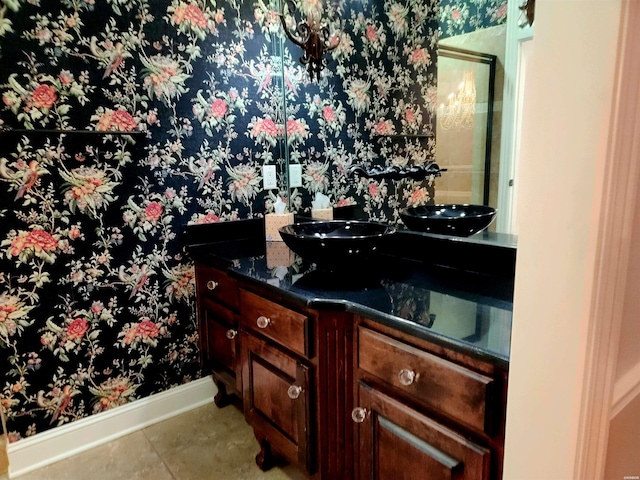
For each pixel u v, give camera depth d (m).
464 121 1.61
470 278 1.53
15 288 1.69
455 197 1.67
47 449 1.82
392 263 1.78
